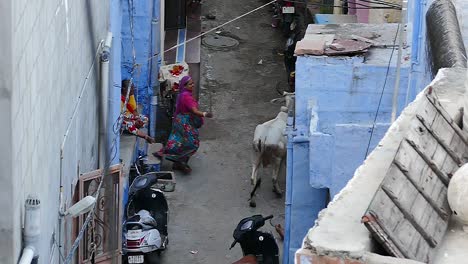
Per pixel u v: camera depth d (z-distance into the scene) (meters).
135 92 19.80
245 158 20.28
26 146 7.96
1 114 7.26
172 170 19.44
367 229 6.13
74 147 11.48
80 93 11.96
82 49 12.09
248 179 19.36
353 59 14.81
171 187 18.22
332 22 20.98
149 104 20.16
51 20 9.23
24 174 7.93
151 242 15.16
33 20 8.10
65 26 10.34
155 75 20.22
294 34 24.52
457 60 10.46
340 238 6.12
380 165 7.16
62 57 10.17
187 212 17.91
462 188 6.70
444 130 7.82
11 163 7.43
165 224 16.22
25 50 7.73
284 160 18.28
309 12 24.67
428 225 6.47
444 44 11.10
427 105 7.97
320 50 14.97
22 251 8.00
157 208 16.23
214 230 17.33
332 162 13.83
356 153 13.62
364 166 7.15
